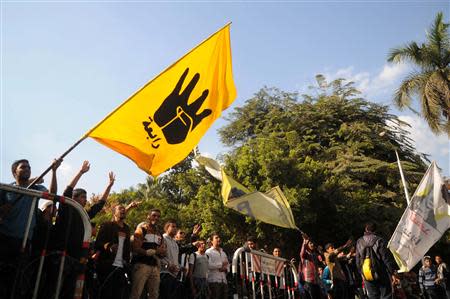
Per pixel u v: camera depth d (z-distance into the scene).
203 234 22.39
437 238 9.66
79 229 5.01
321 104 34.44
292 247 22.42
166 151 6.61
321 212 23.64
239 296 8.85
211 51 7.41
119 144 6.27
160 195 35.41
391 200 27.92
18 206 4.95
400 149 32.22
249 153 24.45
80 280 4.88
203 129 7.03
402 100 23.47
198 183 26.38
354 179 28.91
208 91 7.25
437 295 14.66
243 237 22.11
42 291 4.80
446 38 23.16
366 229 8.33
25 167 5.41
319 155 31.12
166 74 6.87
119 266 6.46
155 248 7.16
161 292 7.62
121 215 6.87
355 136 31.84
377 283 7.88
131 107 6.46
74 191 6.48
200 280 8.45
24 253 4.58
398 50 23.67
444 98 22.38
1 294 4.57
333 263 10.23
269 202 9.69
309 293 9.55
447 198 9.92
